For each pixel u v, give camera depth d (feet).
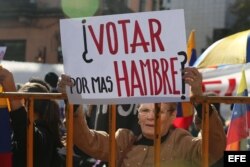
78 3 64.03
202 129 9.22
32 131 9.74
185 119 17.13
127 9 63.36
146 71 8.93
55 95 9.59
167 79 8.81
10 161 10.35
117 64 9.10
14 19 71.20
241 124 13.96
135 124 15.12
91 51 9.25
